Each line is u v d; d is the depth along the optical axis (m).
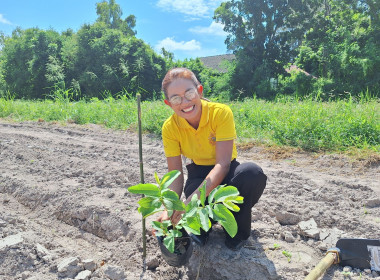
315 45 26.25
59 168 4.66
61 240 3.04
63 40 30.67
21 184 4.04
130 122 8.49
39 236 2.89
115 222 3.07
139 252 2.68
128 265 2.57
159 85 27.34
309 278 2.12
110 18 47.03
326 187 3.75
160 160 5.17
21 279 2.36
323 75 24.59
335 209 3.20
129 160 5.14
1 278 2.36
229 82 26.08
